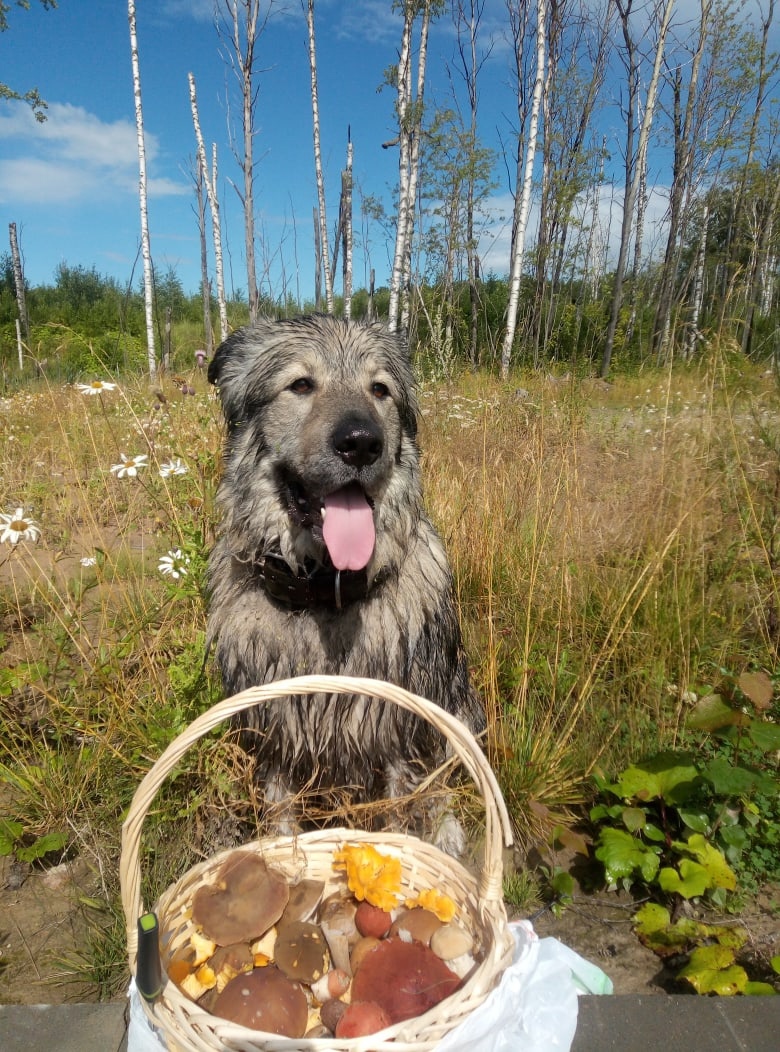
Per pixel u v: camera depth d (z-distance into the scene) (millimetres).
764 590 1166
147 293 5641
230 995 521
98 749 864
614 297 5773
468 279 4570
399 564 823
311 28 5258
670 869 735
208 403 1665
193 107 6273
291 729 790
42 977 679
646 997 604
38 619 1271
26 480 1828
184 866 772
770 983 667
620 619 1118
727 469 1275
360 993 534
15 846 825
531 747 901
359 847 619
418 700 548
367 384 851
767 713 945
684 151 6352
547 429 1710
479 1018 472
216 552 878
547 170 5941
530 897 778
